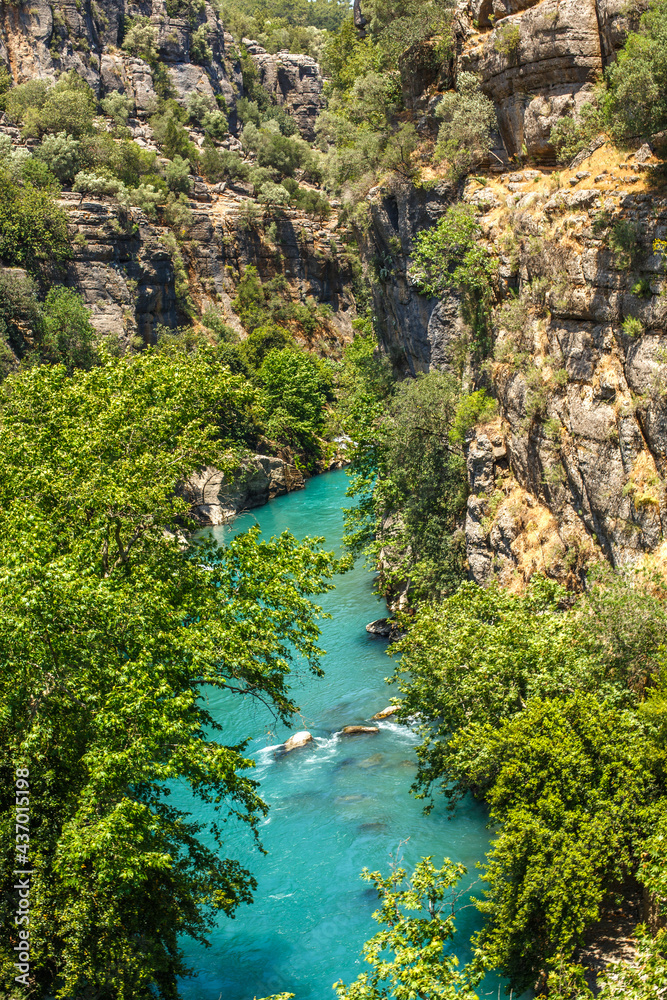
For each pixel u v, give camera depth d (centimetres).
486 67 3762
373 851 2492
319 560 2431
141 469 2198
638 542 2442
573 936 1675
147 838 1656
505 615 2214
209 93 13138
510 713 2062
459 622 2314
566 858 1642
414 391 3878
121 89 11725
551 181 3108
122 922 1714
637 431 2467
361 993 1313
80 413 2373
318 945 2153
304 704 3581
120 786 1653
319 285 12081
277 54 15950
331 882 2384
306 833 2625
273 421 8581
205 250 10519
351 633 4316
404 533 3991
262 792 2895
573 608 2255
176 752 1733
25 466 2144
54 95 9356
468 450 3462
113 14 11912
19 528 1859
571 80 3297
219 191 11488
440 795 2762
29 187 7688
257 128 13488
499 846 1709
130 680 1692
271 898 2353
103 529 2014
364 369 5816
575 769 1759
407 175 4369
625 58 2614
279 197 11450
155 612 1864
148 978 1667
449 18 4353
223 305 10625
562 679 2012
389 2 4938
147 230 8988
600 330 2661
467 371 3812
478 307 3628
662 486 2372
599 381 2634
